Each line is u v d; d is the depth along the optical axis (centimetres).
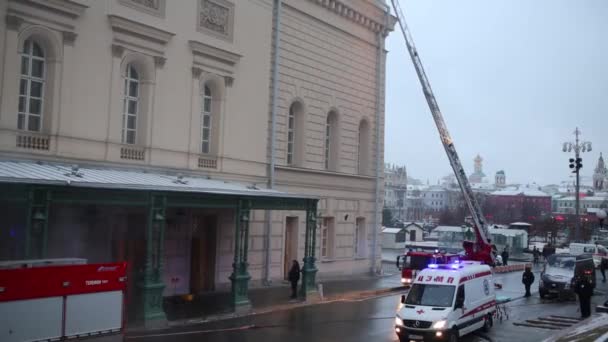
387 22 3906
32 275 1296
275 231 3014
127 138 2361
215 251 2691
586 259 3328
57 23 2058
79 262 1473
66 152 2080
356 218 3697
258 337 1783
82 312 1388
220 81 2714
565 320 2359
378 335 1905
